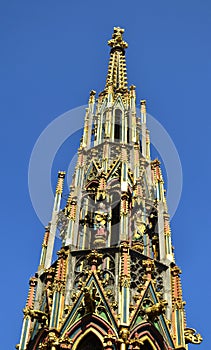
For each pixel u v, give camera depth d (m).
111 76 48.41
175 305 29.03
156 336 27.34
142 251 33.00
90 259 29.33
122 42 52.84
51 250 33.16
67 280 29.09
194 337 28.36
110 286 28.50
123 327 26.44
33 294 30.69
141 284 29.02
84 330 26.88
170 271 30.67
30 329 29.27
